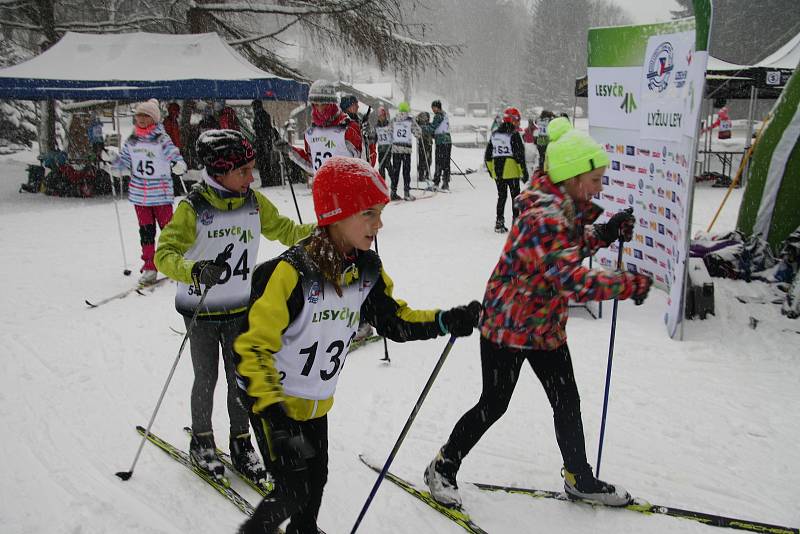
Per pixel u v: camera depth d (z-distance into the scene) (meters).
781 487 3.07
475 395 4.14
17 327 5.62
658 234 5.81
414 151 24.19
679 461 3.31
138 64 13.44
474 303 2.23
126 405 4.08
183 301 3.09
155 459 3.40
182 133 16.44
